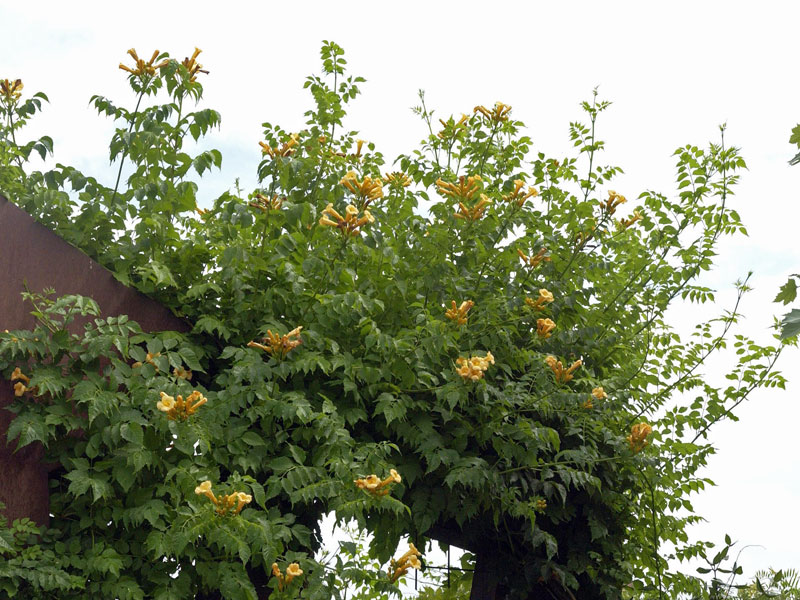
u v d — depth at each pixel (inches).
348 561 139.1
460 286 191.6
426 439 164.6
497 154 230.8
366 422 171.3
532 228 214.2
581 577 204.7
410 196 207.0
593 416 197.6
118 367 144.1
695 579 211.6
